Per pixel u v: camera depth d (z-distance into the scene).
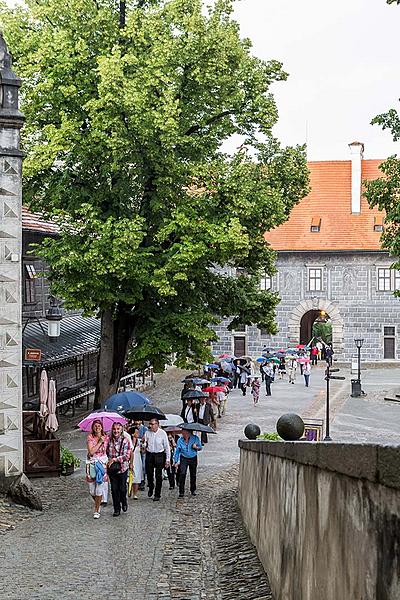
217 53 36.81
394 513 4.99
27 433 29.11
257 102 38.66
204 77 36.78
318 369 76.12
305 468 8.30
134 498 22.81
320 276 80.56
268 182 40.28
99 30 37.09
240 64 38.25
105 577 13.20
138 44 36.38
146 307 39.91
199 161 38.88
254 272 44.94
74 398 44.53
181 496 23.08
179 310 40.31
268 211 38.44
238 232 36.16
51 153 35.59
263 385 63.25
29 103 37.00
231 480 26.92
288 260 80.81
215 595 11.94
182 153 38.88
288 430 10.30
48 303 45.59
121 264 35.09
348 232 81.06
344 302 80.31
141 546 15.80
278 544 10.35
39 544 16.03
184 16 36.88
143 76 34.78
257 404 52.28
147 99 34.72
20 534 17.23
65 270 36.47
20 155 22.00
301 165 41.28
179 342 39.62
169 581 12.82
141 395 28.05
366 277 80.00
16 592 12.23
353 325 80.31
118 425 19.78
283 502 10.02
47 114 37.66
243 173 37.91
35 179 38.69
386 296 79.69
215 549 15.30
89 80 36.28
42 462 26.77
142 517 19.44
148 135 34.88
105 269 35.31
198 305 40.81
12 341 21.91
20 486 21.12
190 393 36.94
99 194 37.69
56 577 13.20
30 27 38.56
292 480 9.29
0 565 14.13
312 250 80.00
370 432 42.06
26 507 20.84
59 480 26.27
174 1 37.12
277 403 52.97
